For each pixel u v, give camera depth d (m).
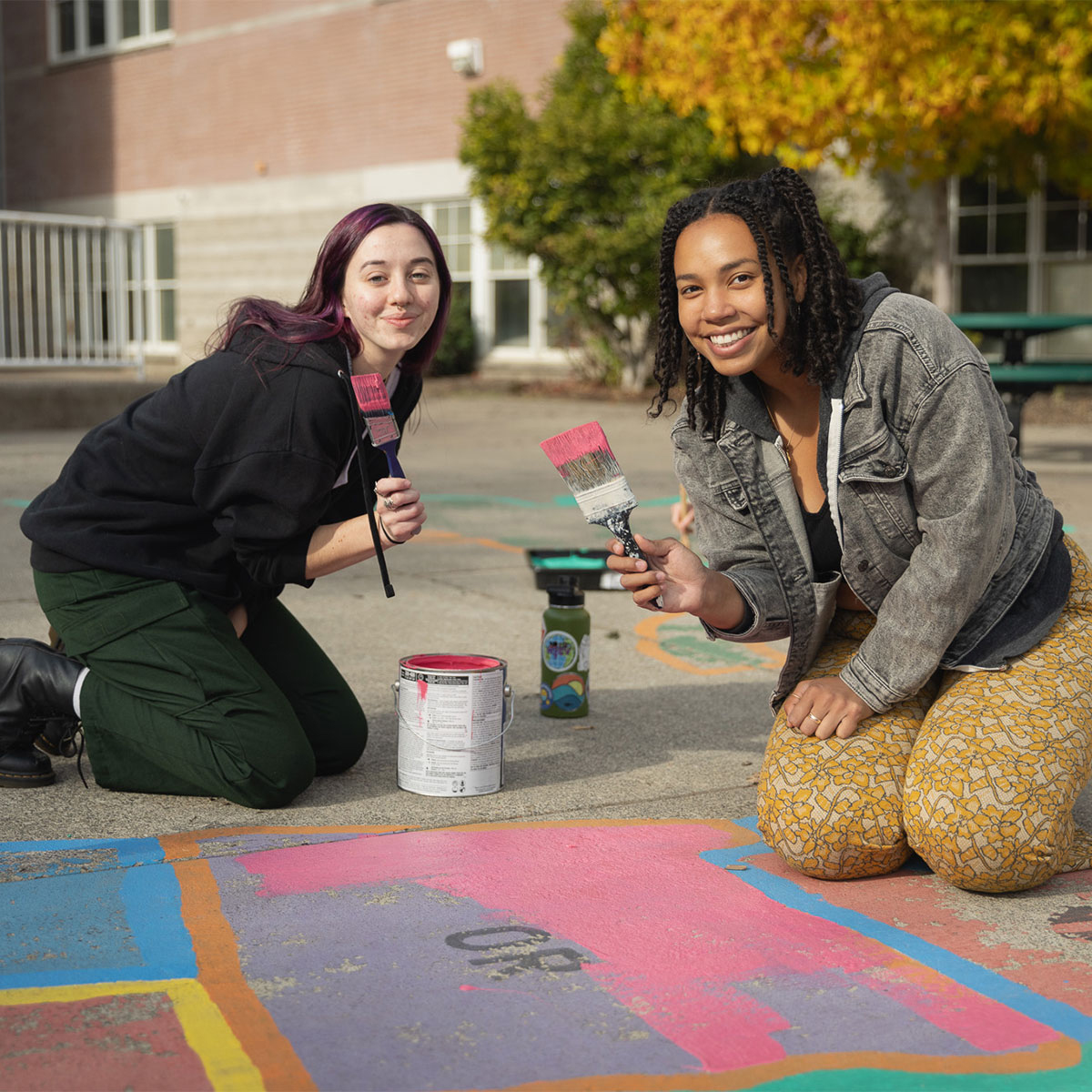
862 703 2.52
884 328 2.38
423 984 2.06
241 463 2.67
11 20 23.00
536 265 17.42
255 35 19.59
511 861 2.59
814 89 11.59
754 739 3.46
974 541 2.38
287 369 2.67
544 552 5.66
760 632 2.63
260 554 2.76
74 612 2.90
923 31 10.94
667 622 4.81
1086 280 13.89
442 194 17.84
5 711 2.92
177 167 20.91
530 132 14.09
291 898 2.39
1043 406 13.30
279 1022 1.93
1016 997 2.04
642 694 3.88
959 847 2.34
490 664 3.06
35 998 2.00
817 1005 2.01
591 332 15.95
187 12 20.38
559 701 3.62
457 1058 1.84
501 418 13.09
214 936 2.22
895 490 2.43
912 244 14.73
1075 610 2.66
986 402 2.37
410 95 18.00
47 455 9.38
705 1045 1.88
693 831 2.78
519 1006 1.99
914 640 2.45
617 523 2.43
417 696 2.98
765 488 2.58
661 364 2.56
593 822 2.83
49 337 13.99
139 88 21.25
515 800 2.97
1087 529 6.33
